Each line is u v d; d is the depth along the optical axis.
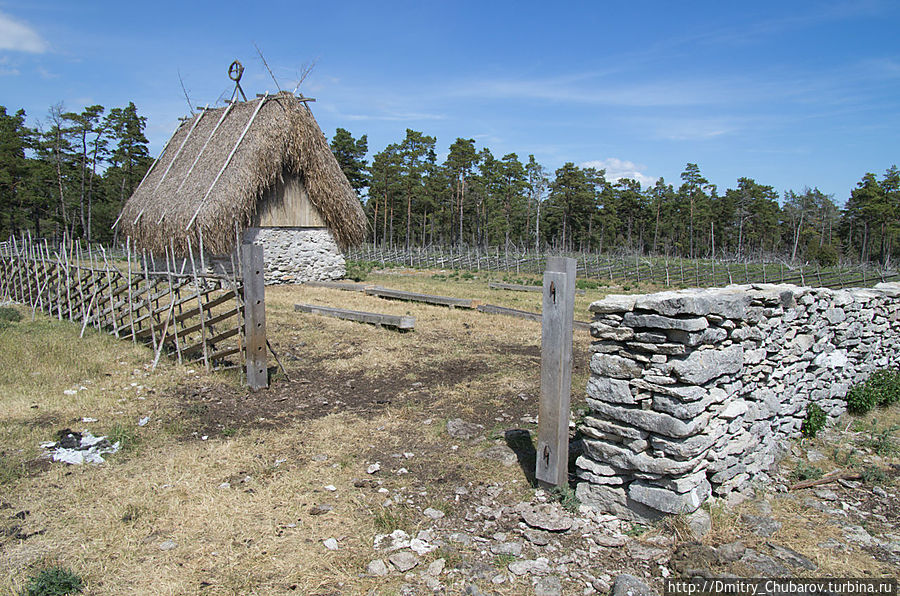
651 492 4.18
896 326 7.95
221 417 6.64
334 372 8.73
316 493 4.80
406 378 8.43
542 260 33.03
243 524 4.26
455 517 4.43
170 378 7.97
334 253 22.36
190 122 22.61
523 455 5.51
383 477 5.14
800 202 84.44
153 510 4.41
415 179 66.38
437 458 5.55
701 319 4.06
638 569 3.72
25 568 3.62
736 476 4.77
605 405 4.48
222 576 3.63
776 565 3.69
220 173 17.64
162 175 21.19
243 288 7.81
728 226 84.75
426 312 14.26
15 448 5.47
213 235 17.02
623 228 90.31
